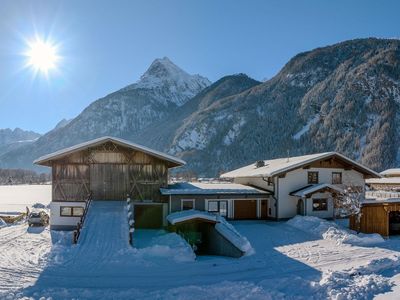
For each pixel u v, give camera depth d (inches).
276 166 1393.9
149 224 1223.5
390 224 1194.6
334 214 1288.1
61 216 1182.9
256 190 1336.1
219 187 1386.6
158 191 1222.9
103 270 706.2
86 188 1195.3
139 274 687.1
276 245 947.3
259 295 579.2
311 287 624.4
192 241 1115.3
